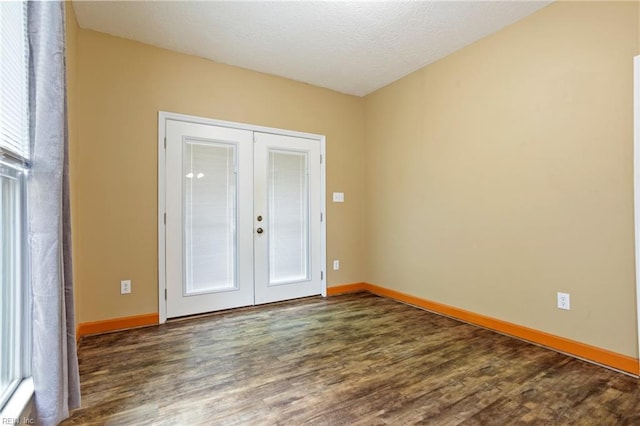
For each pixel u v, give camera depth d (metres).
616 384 1.80
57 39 1.32
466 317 2.87
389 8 2.33
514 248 2.52
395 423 1.47
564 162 2.22
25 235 1.36
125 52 2.74
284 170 3.60
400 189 3.60
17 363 1.33
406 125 3.52
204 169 3.12
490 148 2.69
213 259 3.17
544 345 2.32
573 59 2.17
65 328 1.36
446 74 3.06
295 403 1.63
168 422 1.48
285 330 2.68
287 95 3.58
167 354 2.21
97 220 2.62
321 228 3.86
